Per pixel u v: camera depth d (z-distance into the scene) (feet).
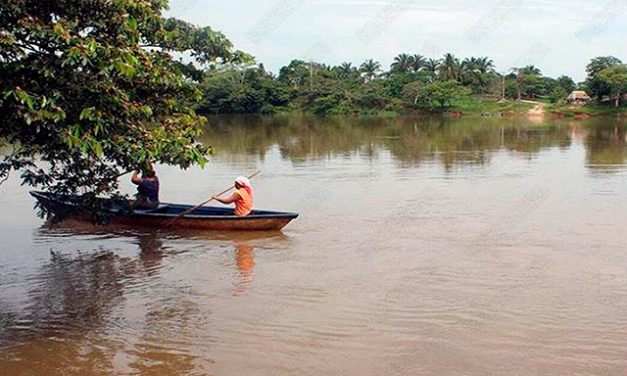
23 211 52.44
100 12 25.26
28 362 25.45
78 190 37.68
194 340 27.37
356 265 37.78
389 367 24.68
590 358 25.16
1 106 23.44
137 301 32.09
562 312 29.84
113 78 26.78
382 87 276.41
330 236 44.75
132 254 40.45
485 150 101.45
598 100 269.44
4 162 29.94
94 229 46.65
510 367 24.53
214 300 32.14
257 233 45.57
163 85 28.84
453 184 66.39
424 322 28.91
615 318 29.04
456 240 43.21
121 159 28.86
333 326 28.63
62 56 23.00
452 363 24.91
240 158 91.76
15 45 22.53
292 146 110.42
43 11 24.86
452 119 222.69
